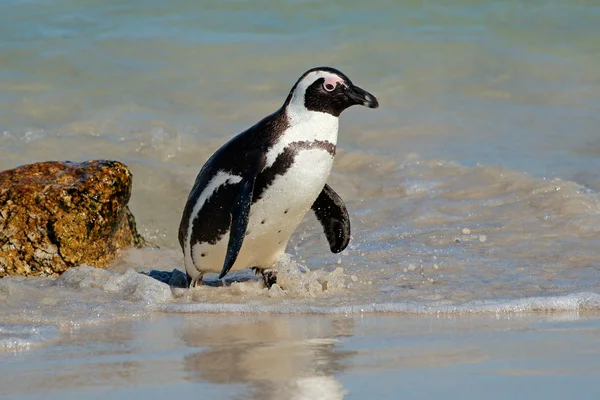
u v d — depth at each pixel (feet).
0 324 82.64
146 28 216.74
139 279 96.94
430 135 167.53
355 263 107.86
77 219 111.75
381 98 185.16
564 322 79.97
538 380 63.05
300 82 94.07
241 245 92.48
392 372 65.62
